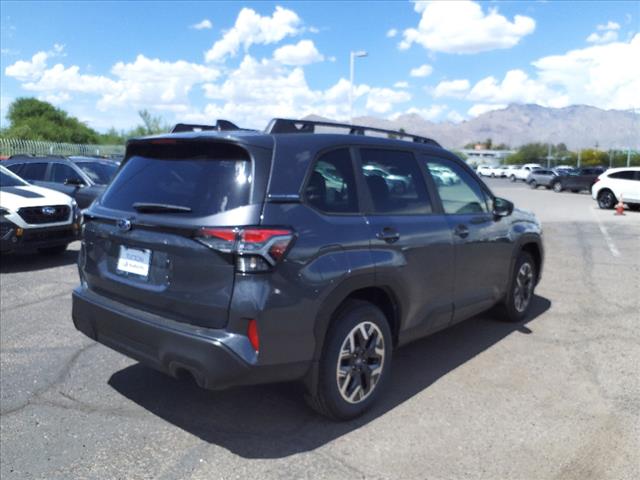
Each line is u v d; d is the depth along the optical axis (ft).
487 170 233.55
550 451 10.78
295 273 10.16
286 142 11.00
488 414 12.31
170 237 10.52
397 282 12.35
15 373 14.40
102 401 12.85
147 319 10.80
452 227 14.35
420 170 14.11
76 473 9.98
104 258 12.13
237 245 9.70
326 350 11.10
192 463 10.33
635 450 10.82
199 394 13.25
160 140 11.73
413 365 15.19
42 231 27.37
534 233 18.62
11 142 82.17
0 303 21.06
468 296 15.37
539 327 18.60
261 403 12.78
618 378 14.35
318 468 10.18
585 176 109.19
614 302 21.94
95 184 37.42
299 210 10.56
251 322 9.77
